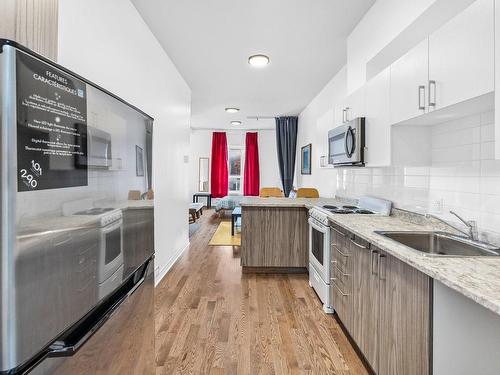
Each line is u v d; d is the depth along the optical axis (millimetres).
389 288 1464
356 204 3301
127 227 1118
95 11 1887
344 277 2160
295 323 2348
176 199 3893
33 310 639
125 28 2316
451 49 1346
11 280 587
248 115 6859
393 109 1890
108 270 966
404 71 1751
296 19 2635
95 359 874
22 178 613
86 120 843
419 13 1758
